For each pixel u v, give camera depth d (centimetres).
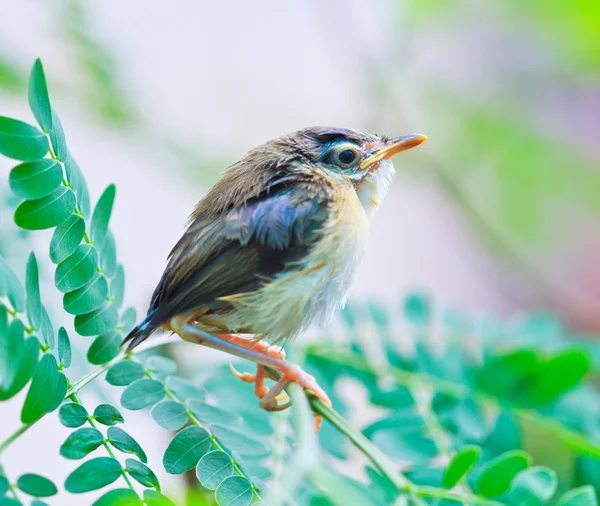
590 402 161
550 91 195
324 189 159
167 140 171
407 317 162
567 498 157
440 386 161
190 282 158
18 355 155
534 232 193
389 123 192
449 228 235
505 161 191
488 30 191
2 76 167
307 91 213
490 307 221
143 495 155
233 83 207
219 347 158
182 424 157
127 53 172
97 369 158
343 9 197
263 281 158
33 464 167
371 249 234
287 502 156
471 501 156
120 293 158
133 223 189
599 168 191
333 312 159
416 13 188
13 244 160
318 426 159
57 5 169
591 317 204
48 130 156
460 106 192
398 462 160
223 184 159
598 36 180
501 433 160
